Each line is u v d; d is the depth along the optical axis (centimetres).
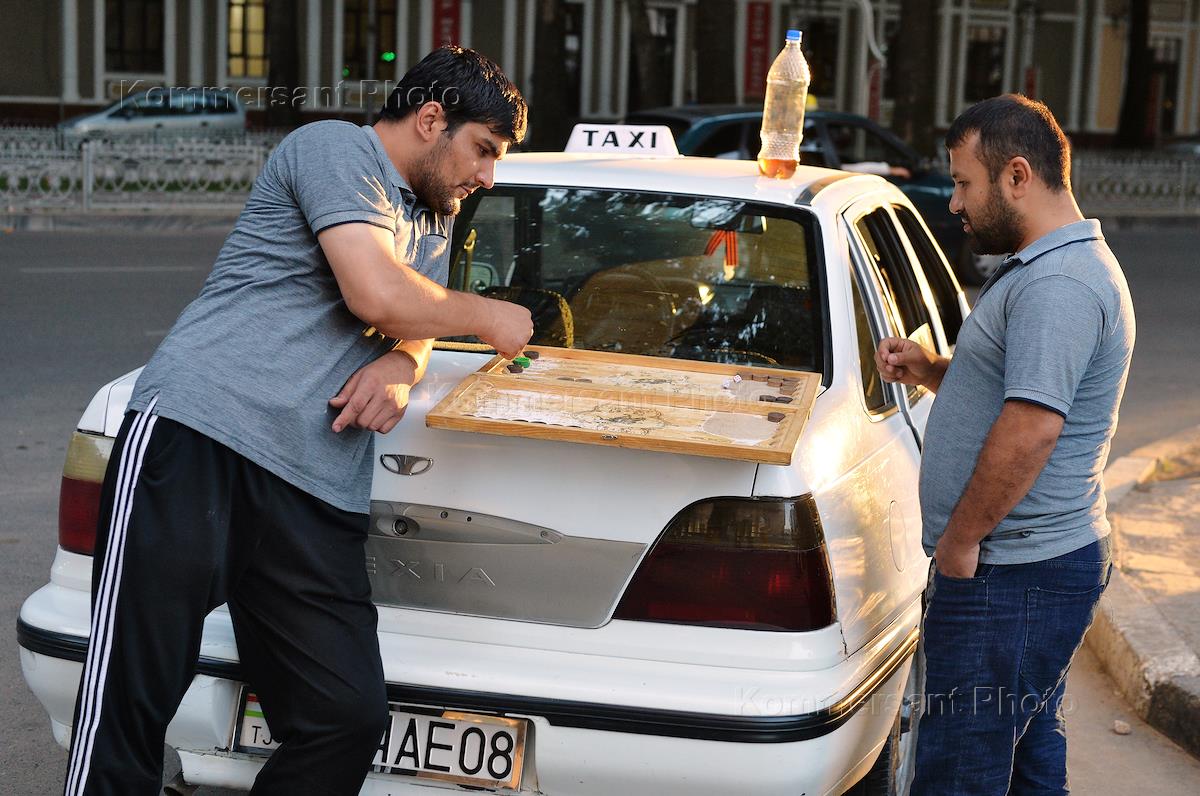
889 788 301
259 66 2977
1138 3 3388
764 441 236
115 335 890
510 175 346
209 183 1695
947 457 262
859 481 274
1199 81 3778
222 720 259
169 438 230
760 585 245
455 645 252
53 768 342
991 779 270
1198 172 2209
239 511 234
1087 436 256
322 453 238
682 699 239
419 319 235
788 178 342
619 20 3192
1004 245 261
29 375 766
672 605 246
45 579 465
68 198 1606
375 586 258
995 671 264
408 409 259
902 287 365
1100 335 246
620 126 399
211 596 234
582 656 248
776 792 241
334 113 2570
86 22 2836
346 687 240
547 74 2234
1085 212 2078
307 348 238
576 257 335
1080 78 3647
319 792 244
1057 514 257
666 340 318
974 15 3528
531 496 249
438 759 250
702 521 246
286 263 237
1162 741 386
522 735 246
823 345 300
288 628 241
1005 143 253
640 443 234
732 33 2019
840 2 3344
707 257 323
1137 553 504
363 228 231
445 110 239
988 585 260
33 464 598
